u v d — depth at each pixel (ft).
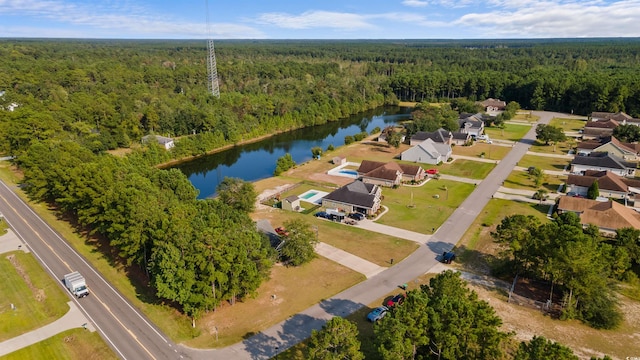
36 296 164.25
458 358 113.29
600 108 570.87
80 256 197.06
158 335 141.28
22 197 270.46
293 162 368.27
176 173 236.02
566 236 153.99
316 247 208.85
